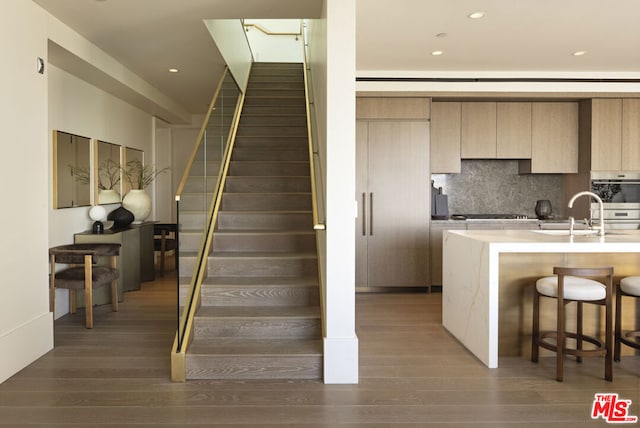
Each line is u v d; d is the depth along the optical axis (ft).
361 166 20.51
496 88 20.26
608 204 20.58
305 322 11.89
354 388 10.28
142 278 21.84
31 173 11.86
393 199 20.57
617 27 14.70
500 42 16.21
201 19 13.19
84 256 14.69
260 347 11.21
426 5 13.01
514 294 12.37
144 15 12.86
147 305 17.63
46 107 12.55
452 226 20.68
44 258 12.47
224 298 12.85
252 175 18.94
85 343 13.23
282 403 9.52
